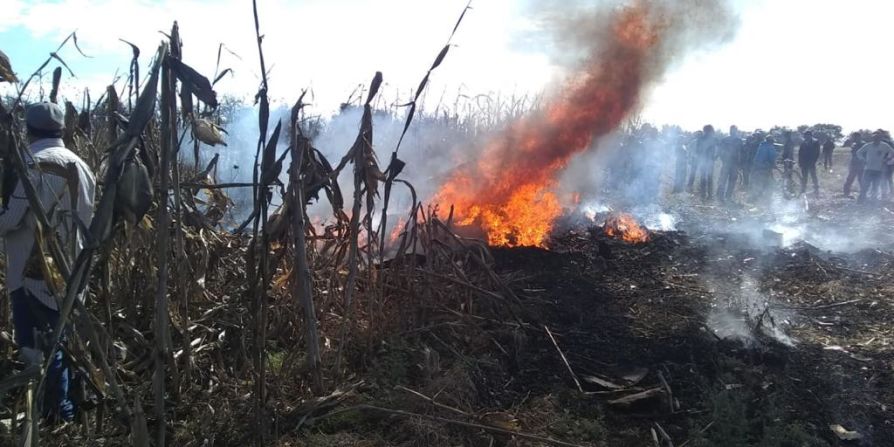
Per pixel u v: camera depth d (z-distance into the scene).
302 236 3.26
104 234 2.23
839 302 5.73
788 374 4.05
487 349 4.20
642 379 3.93
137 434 2.41
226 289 4.15
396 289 4.34
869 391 3.86
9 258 2.89
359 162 3.61
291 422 3.23
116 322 3.54
